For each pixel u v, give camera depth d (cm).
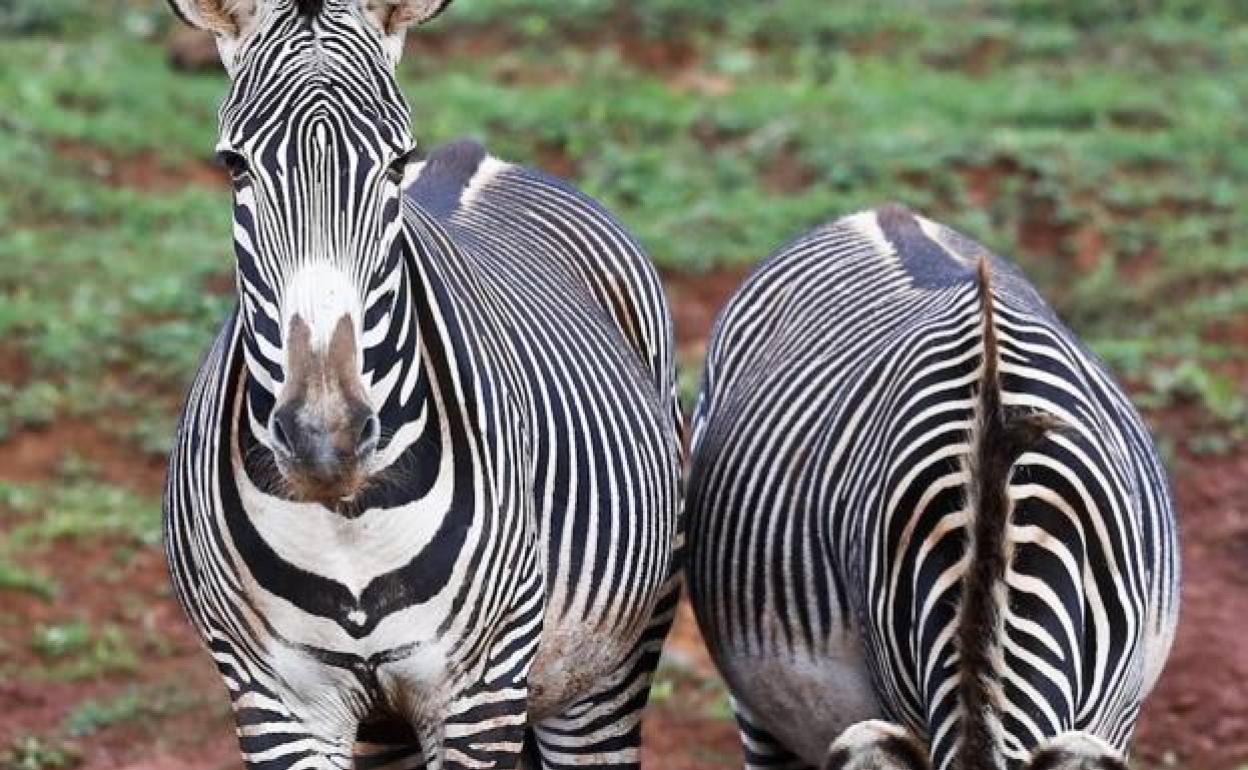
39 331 2230
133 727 1627
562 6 3266
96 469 2014
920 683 962
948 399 997
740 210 2541
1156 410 2069
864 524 1025
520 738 999
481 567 952
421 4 902
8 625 1767
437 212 1173
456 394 945
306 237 853
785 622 1123
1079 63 3181
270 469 909
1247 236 2478
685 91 3066
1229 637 1706
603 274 1263
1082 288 2358
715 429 1258
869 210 1364
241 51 893
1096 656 945
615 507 1075
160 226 2547
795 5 3328
